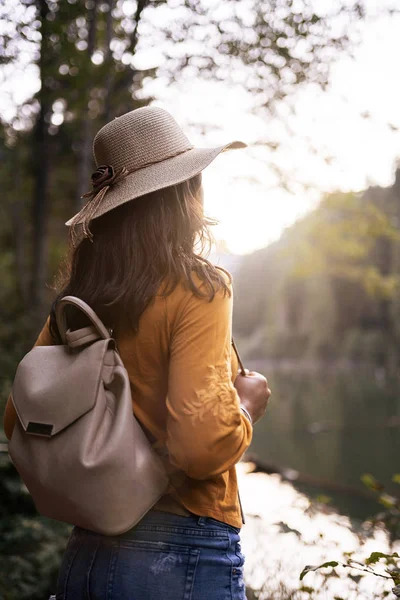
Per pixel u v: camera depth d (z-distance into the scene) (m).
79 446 1.14
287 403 23.75
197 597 1.19
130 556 1.20
